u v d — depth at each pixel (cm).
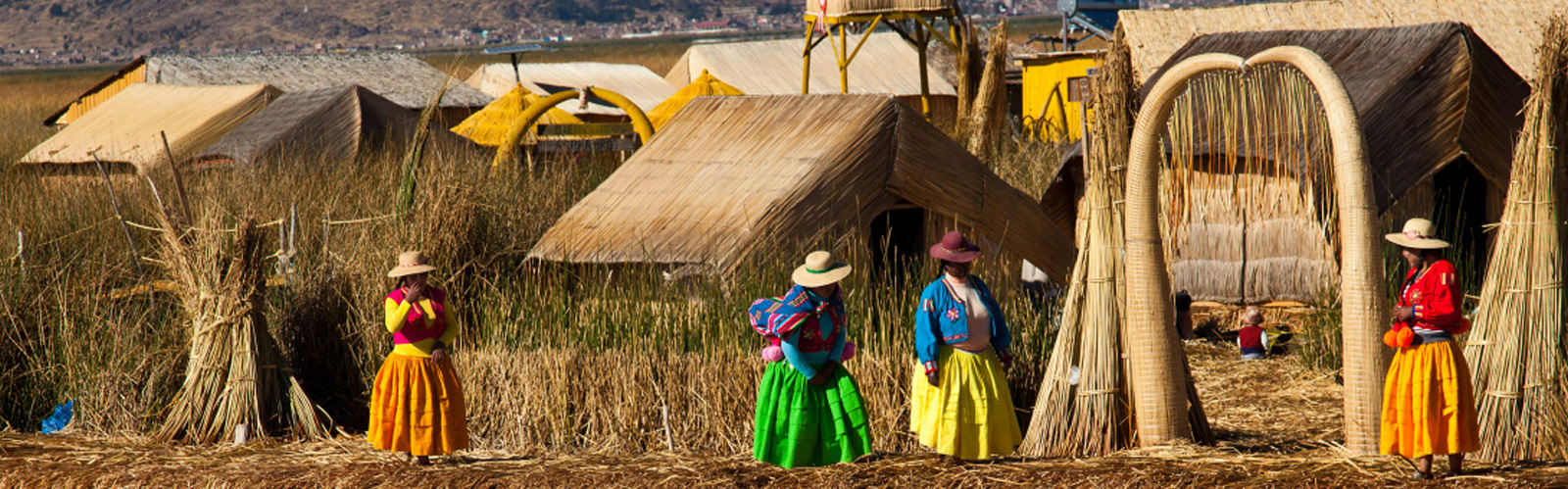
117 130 1766
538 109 1477
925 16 2173
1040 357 704
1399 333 531
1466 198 1009
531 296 787
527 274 866
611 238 885
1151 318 613
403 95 2531
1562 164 577
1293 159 880
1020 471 579
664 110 2019
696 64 3064
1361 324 580
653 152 1020
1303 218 927
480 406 704
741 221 841
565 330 732
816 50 3097
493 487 598
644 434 686
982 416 579
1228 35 1151
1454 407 527
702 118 1034
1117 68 620
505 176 1170
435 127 1481
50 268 868
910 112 908
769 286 752
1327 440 636
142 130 1734
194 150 1619
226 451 684
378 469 624
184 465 647
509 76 2855
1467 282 868
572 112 2294
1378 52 990
